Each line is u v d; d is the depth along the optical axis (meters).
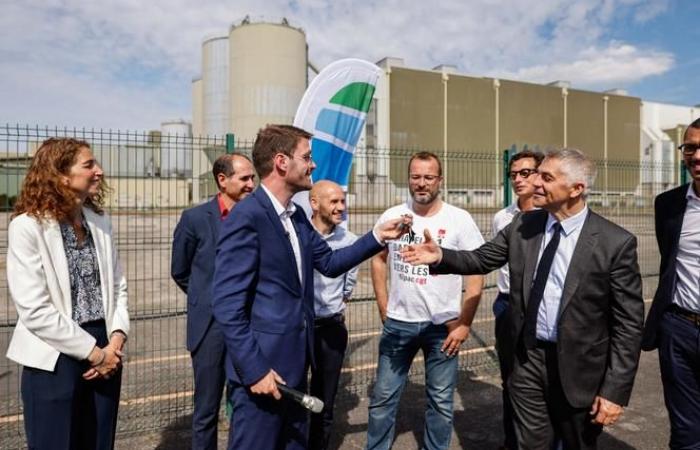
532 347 2.44
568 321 2.29
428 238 2.59
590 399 2.31
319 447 3.26
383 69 40.41
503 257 2.69
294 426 2.28
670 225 2.71
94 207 2.49
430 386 3.10
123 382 4.73
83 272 2.35
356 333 6.33
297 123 4.62
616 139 50.66
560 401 2.41
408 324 3.09
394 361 3.15
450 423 3.07
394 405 3.16
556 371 2.39
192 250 3.13
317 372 3.26
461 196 9.38
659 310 2.75
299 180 2.21
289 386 2.16
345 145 4.78
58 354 2.18
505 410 3.37
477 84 43.97
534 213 2.58
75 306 2.29
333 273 2.49
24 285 2.11
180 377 4.87
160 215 7.67
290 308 2.19
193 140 5.27
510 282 2.56
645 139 51.97
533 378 2.47
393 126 40.62
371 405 3.19
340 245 3.41
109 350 2.32
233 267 2.08
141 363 5.26
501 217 3.75
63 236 2.29
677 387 2.69
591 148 49.31
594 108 49.47
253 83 42.22
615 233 2.27
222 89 48.00
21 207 2.22
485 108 44.31
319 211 3.34
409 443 3.62
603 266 2.24
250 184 3.17
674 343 2.67
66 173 2.22
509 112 45.47
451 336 2.97
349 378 4.86
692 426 2.65
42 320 2.12
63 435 2.21
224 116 48.06
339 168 4.77
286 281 2.18
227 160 3.18
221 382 3.08
